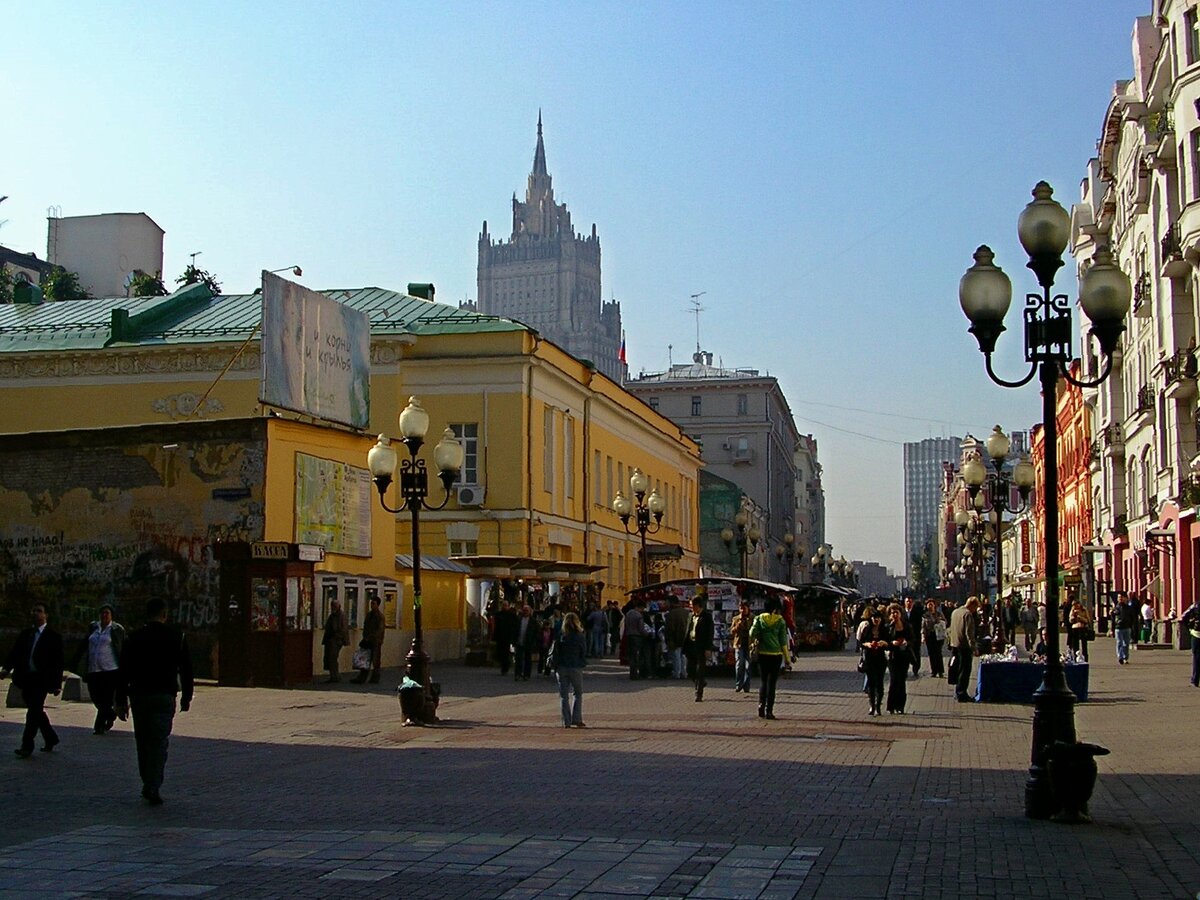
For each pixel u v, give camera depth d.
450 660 38.66
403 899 8.52
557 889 8.76
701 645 25.34
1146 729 19.42
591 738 18.66
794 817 11.69
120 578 30.19
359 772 15.11
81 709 22.59
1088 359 68.12
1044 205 12.29
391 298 51.75
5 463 31.41
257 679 27.48
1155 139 45.72
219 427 29.88
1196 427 43.00
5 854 10.10
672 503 74.31
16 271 94.69
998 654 27.17
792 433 147.00
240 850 10.21
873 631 22.53
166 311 50.69
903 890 8.67
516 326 47.31
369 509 35.03
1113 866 9.41
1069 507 80.31
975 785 13.80
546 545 48.78
